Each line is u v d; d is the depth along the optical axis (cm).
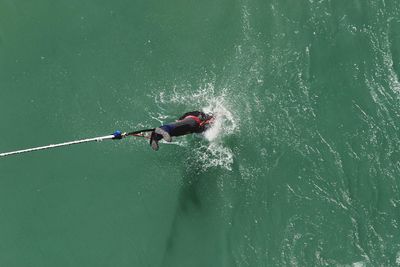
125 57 2147
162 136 1711
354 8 2122
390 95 2033
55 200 2053
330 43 2095
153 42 2155
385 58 2062
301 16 2136
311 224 1947
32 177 2075
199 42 2139
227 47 2123
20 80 2156
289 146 2012
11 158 2094
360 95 2036
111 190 2042
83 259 2005
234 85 2077
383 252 1906
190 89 2086
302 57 2089
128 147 2067
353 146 1992
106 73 2136
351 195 1959
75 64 2155
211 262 1953
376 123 2009
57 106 2120
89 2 2222
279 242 1945
